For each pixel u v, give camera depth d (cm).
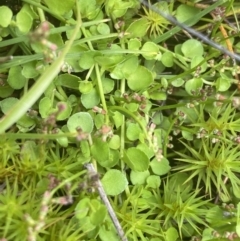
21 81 13
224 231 14
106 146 13
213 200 15
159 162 14
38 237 12
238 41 16
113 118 14
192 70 14
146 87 14
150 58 14
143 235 14
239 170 14
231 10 16
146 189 14
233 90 16
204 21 16
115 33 14
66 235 12
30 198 12
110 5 14
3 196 12
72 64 13
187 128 15
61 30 13
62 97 14
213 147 15
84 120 13
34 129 14
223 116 14
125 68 14
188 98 15
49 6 13
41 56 13
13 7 14
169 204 14
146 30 14
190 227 14
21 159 13
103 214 12
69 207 13
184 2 15
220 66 15
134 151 13
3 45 13
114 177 13
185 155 14
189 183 15
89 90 13
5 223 12
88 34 14
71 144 14
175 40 16
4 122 10
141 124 13
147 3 15
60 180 12
